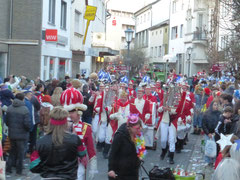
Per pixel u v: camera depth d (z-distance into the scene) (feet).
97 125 31.17
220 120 23.41
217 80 60.59
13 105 23.80
